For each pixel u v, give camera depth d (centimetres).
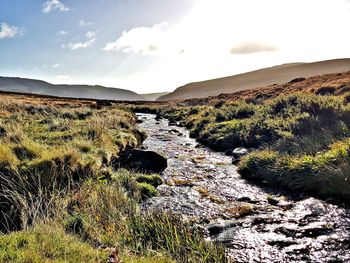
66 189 845
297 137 1520
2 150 929
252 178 1293
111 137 1595
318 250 683
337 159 1096
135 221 723
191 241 647
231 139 1939
